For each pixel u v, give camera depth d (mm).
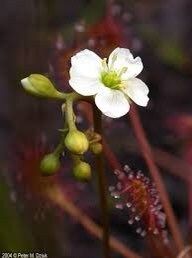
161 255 63
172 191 88
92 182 81
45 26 84
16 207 67
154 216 59
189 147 83
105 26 71
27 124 73
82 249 82
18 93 79
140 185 57
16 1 88
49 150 67
